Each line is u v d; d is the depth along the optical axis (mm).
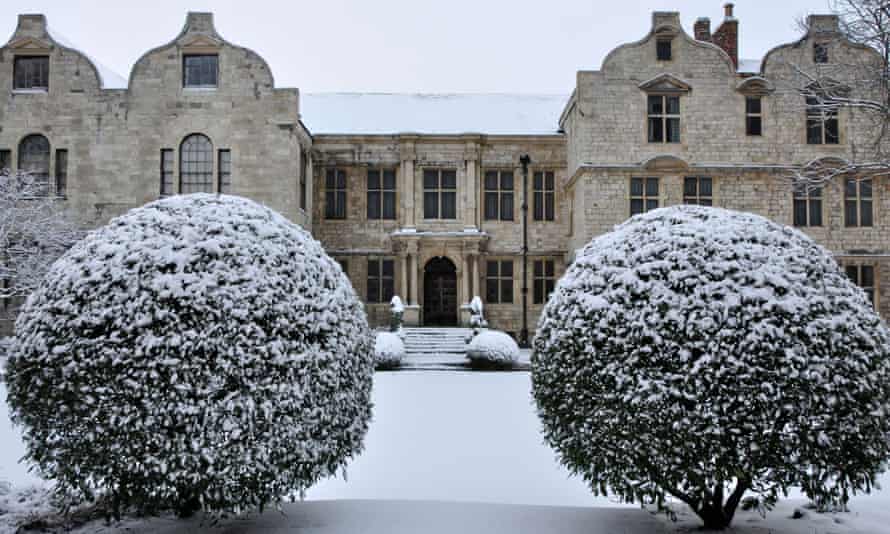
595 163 26375
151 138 26312
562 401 6477
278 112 26281
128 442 5648
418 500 7676
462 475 9289
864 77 21281
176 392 5676
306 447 6027
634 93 26688
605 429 5992
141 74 26500
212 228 6535
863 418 5762
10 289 22812
